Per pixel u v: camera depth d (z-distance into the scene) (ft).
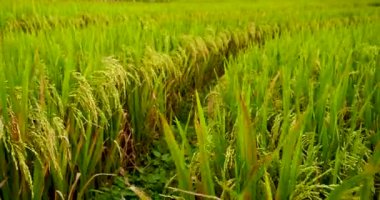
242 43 29.37
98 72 11.13
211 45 22.81
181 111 18.51
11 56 12.99
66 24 28.94
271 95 11.47
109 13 35.32
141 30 21.07
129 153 13.41
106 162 11.78
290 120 9.66
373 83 12.81
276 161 8.12
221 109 11.44
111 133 11.65
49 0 44.60
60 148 9.07
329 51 17.21
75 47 16.07
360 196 6.35
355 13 48.34
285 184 6.86
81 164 10.23
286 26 36.70
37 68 10.97
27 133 8.63
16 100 8.57
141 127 13.98
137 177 12.95
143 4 57.77
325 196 7.99
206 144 7.93
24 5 33.88
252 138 6.82
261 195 7.42
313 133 8.04
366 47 17.25
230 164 7.83
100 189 11.54
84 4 42.80
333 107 9.45
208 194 6.86
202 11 44.55
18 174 8.77
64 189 9.53
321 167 8.82
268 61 15.70
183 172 6.88
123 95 13.09
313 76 14.11
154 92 14.39
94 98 10.63
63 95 10.05
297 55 16.72
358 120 10.87
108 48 15.90
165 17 34.01
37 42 15.19
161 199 11.42
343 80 10.87
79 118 9.80
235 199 6.77
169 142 6.75
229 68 14.60
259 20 36.22
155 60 14.55
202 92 21.34
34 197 8.60
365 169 5.75
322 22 38.04
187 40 20.27
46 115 9.18
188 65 19.83
